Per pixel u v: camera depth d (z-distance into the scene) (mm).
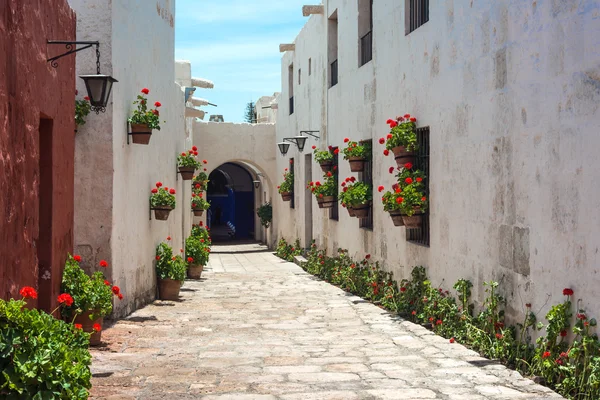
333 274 13742
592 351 4977
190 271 15352
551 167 5715
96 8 8484
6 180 4449
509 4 6496
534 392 5145
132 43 9641
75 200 8508
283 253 21484
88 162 8500
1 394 3439
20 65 4809
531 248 6086
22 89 4852
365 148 12188
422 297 8875
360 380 5551
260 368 5992
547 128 5773
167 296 11391
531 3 6035
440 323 7770
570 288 5406
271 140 25047
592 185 5078
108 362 6184
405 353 6684
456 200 8016
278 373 5793
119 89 8898
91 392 5137
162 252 11500
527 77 6137
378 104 11555
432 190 8883
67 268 6434
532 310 6051
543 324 5793
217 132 24516
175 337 7605
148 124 9297
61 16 6145
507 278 6621
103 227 8555
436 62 8695
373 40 11812
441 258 8570
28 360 3490
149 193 10930
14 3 4676
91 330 6781
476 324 7195
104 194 8547
